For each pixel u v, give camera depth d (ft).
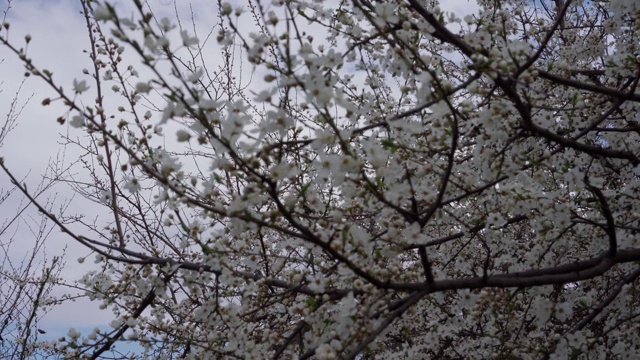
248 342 10.60
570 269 10.71
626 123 14.64
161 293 11.47
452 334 13.79
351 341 8.82
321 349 8.48
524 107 10.03
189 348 13.19
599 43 15.52
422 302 12.86
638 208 12.28
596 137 15.89
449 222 12.35
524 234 16.88
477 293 12.09
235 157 7.23
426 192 9.91
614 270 14.10
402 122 8.76
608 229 10.27
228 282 10.61
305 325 11.32
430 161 10.34
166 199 9.78
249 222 8.50
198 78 7.93
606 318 14.01
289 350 12.39
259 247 14.03
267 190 7.57
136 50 7.06
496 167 10.74
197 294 11.98
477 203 12.57
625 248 12.03
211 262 10.47
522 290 12.11
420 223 8.79
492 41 11.48
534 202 10.89
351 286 10.27
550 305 11.29
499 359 12.99
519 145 12.02
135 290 12.73
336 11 11.79
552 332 13.20
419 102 11.25
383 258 10.42
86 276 12.26
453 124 8.53
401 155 10.49
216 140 7.76
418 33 10.48
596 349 12.01
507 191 10.72
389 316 9.12
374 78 12.71
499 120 10.16
